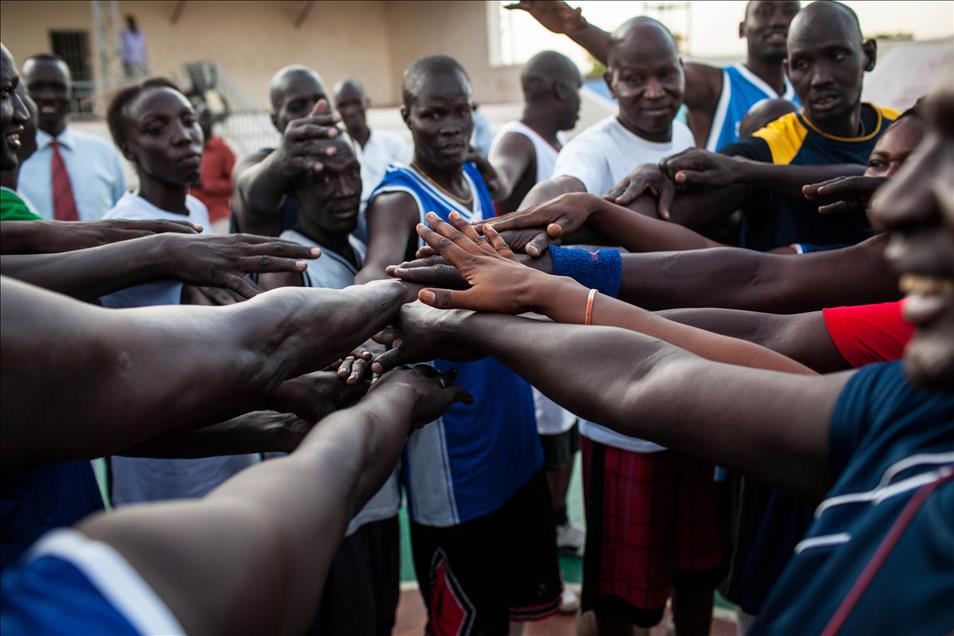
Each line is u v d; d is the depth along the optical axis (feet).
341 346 4.48
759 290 5.65
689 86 12.84
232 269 5.16
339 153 8.04
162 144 9.37
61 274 4.57
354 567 7.70
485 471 8.14
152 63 62.34
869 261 5.63
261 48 65.57
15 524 3.85
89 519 2.40
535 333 4.37
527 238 6.10
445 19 64.64
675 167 7.25
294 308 4.12
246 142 51.06
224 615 2.42
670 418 3.47
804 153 8.51
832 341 4.54
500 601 8.47
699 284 5.67
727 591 8.43
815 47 8.23
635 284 5.64
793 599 2.87
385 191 8.45
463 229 5.10
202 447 4.96
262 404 4.80
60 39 58.75
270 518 2.73
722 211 7.57
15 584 2.09
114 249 4.86
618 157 9.73
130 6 61.00
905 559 2.56
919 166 2.62
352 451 3.49
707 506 8.80
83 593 2.06
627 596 8.67
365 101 18.90
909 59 17.66
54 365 2.87
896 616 2.52
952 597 2.43
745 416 3.23
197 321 3.55
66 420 2.95
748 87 12.69
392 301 5.06
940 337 2.57
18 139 5.50
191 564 2.40
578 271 5.54
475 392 8.09
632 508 8.48
